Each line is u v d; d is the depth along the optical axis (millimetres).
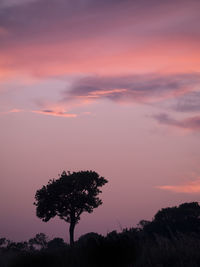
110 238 17250
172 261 15656
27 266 18953
